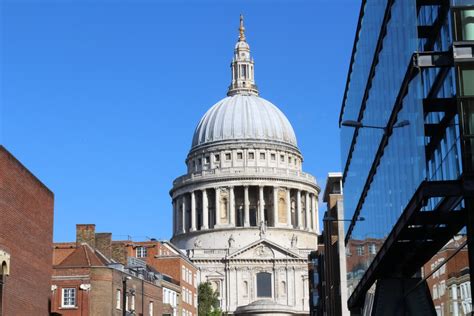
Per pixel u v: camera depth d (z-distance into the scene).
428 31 36.25
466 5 32.75
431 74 35.84
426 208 37.06
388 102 45.56
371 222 56.78
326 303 112.56
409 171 38.16
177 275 126.06
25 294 55.22
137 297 94.06
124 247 104.50
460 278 35.91
